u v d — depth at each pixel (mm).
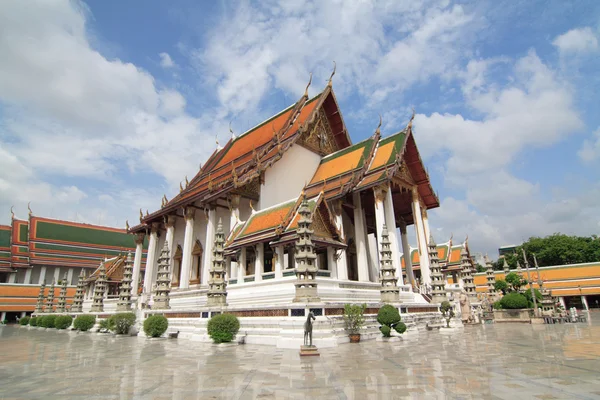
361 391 6676
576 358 10109
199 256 34875
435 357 10664
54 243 65875
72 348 16438
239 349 13883
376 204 27922
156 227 41781
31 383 8328
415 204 32562
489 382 7195
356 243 30438
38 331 33375
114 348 15891
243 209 30062
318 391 6781
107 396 6879
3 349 16422
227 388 7246
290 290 17719
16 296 56938
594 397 5941
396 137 30219
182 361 11102
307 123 33531
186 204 34750
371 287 21938
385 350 12414
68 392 7293
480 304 37438
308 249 15602
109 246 71500
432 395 6281
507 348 12547
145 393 7027
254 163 30844
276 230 19547
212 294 18656
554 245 71688
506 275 38562
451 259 45719
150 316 21219
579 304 54656
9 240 65688
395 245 27531
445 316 22578
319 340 13453
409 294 26141
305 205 16391
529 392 6320
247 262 23719
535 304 30109
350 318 15344
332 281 19016
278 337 14398
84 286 45625
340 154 34062
